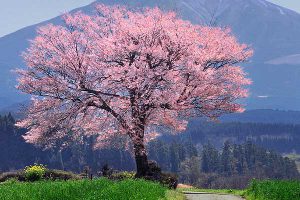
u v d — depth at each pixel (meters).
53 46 41.06
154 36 40.78
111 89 38.62
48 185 21.64
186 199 27.16
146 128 42.72
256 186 28.17
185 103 39.47
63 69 39.09
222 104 41.47
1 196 17.11
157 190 23.17
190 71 38.47
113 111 38.62
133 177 38.34
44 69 39.69
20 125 40.31
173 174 39.69
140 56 38.50
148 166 38.97
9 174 37.47
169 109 38.97
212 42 43.91
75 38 41.31
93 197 17.62
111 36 41.59
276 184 26.70
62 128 39.66
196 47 41.56
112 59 39.91
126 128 37.75
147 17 41.88
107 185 22.81
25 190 19.36
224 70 43.75
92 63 39.25
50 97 39.34
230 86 42.94
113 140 42.38
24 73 39.69
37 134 39.75
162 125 40.59
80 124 40.59
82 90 38.62
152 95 37.75
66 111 39.47
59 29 41.78
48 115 39.50
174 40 39.97
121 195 18.64
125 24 41.19
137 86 36.59
